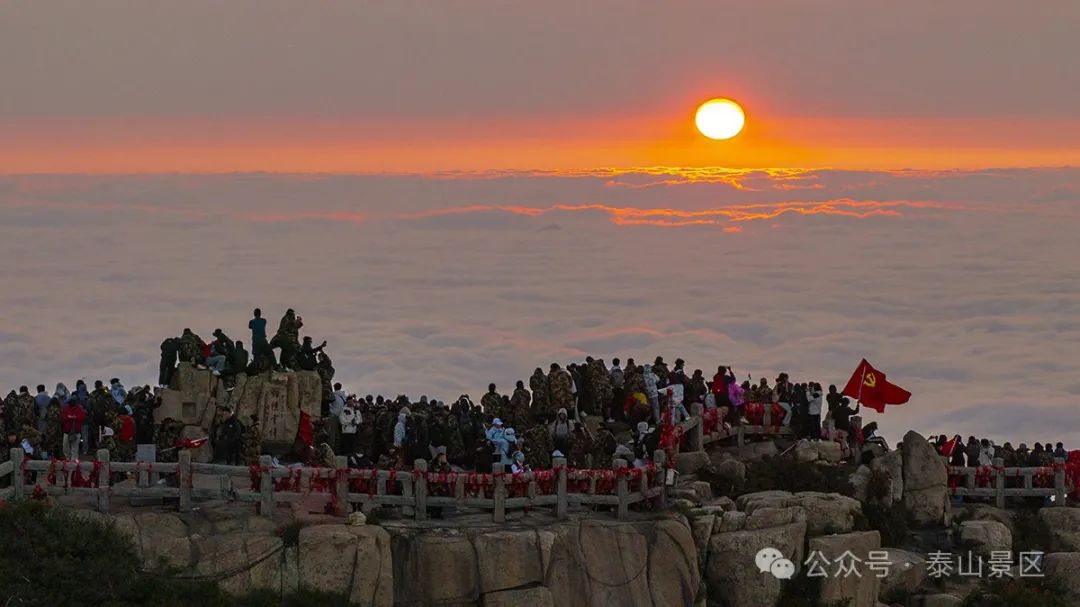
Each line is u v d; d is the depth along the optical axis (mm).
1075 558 55844
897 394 61156
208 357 55375
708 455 58938
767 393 62906
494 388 56094
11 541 44625
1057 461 59125
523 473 49406
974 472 59281
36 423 51875
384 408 55219
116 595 44406
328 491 47906
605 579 48844
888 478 57688
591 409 60031
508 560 47469
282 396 54594
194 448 51625
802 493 55531
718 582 52000
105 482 46531
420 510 48531
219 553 45844
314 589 45750
